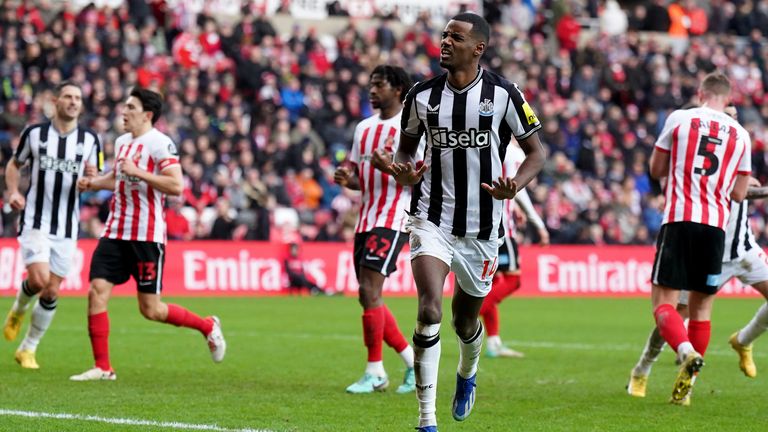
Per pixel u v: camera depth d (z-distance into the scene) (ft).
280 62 126.00
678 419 37.09
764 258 45.78
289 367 50.65
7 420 34.24
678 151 40.60
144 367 49.60
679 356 38.96
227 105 120.67
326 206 115.75
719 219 40.16
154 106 45.93
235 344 60.75
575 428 35.01
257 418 35.65
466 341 33.47
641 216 126.93
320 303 94.68
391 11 148.56
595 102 138.00
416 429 31.83
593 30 160.86
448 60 31.55
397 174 31.48
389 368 50.90
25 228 48.29
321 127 122.83
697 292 41.50
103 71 113.19
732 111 43.24
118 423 34.04
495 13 150.51
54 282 48.52
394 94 44.34
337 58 129.59
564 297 111.55
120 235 45.27
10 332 49.16
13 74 109.50
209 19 127.13
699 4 168.04
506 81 32.04
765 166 140.05
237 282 103.35
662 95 142.41
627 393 43.55
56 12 124.88
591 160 127.95
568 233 117.70
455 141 31.94
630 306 98.37
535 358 56.54
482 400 41.29
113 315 78.02
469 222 32.19
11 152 101.76
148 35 121.49
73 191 49.16
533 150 32.14
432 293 31.14
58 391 41.06
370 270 43.16
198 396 40.52
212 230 105.19
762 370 52.31
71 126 49.24
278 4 143.13
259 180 110.52
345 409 38.06
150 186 45.06
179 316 46.50
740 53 154.92
